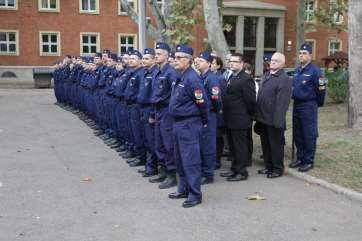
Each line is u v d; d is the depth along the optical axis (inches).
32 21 1427.2
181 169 281.4
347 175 322.0
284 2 1560.0
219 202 278.1
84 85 582.6
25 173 345.4
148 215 255.8
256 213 259.1
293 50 1573.6
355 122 454.6
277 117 321.1
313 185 312.7
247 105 323.9
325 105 700.7
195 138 269.4
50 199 283.1
